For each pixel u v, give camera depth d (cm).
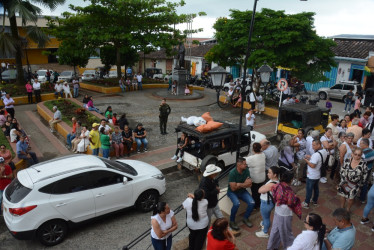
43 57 4747
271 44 1789
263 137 1238
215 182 612
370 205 647
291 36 1756
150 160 1205
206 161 919
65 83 2311
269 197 590
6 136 1352
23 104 2256
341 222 445
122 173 787
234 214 652
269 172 570
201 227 551
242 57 2258
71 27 2677
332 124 1072
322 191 839
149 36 2645
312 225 427
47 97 2395
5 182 810
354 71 2806
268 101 2206
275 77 3206
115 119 1455
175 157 1076
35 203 663
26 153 1080
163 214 535
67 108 1866
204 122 1030
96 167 751
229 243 446
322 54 1856
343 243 439
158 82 3141
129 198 797
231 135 1031
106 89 2667
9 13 2150
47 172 717
